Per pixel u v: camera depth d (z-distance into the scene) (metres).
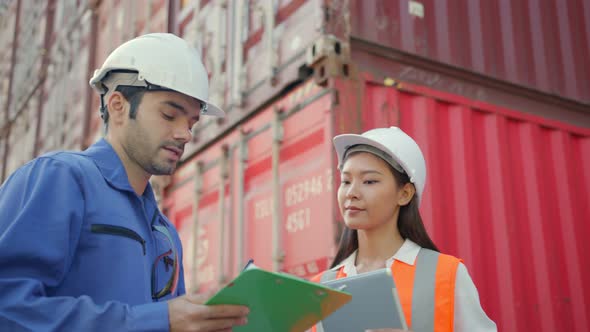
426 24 3.29
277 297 1.04
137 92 1.29
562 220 3.43
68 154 1.26
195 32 4.20
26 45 9.41
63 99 6.87
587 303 3.28
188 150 4.04
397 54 3.06
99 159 1.29
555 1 4.09
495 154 3.27
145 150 1.30
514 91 3.52
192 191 3.97
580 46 4.12
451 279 1.53
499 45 3.62
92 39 6.31
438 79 3.21
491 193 3.20
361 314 1.36
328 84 2.76
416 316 1.50
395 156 1.62
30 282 1.05
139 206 1.32
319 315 1.13
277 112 3.11
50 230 1.10
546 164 3.52
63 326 1.03
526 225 3.27
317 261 2.62
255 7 3.49
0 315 1.01
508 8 3.77
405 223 1.71
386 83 2.95
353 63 2.84
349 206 1.65
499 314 2.98
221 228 3.46
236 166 3.46
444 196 2.99
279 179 3.03
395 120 2.91
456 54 3.37
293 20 3.09
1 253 1.04
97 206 1.20
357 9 3.03
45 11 8.48
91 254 1.17
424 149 2.99
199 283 3.71
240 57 3.53
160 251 1.37
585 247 3.43
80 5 6.94
